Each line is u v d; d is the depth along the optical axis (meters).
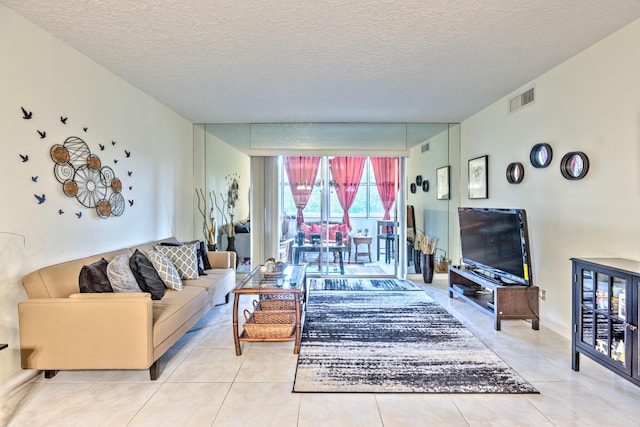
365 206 6.05
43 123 2.57
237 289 2.89
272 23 2.43
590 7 2.24
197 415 2.04
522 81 3.62
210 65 3.19
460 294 4.20
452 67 3.24
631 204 2.48
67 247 2.81
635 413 2.05
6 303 2.30
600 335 2.36
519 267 3.40
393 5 2.20
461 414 2.05
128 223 3.69
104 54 2.96
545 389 2.32
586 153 2.87
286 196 5.81
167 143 4.62
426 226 5.63
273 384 2.39
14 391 2.30
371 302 4.34
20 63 2.38
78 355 2.34
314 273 5.86
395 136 5.55
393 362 2.71
